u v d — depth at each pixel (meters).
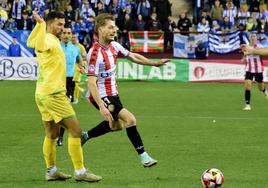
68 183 18.12
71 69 32.06
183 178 18.94
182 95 46.16
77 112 36.59
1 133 28.22
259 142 25.98
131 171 20.02
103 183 18.11
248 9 62.56
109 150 23.92
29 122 31.95
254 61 38.78
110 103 18.98
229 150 24.03
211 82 56.38
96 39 20.00
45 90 17.73
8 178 18.89
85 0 60.94
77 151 18.00
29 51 57.28
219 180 16.08
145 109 37.91
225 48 58.34
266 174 19.61
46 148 18.33
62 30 18.06
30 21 59.47
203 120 33.03
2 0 60.25
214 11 61.66
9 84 53.09
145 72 56.94
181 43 58.50
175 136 27.52
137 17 61.09
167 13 61.25
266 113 36.38
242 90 49.94
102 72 18.95
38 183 18.16
